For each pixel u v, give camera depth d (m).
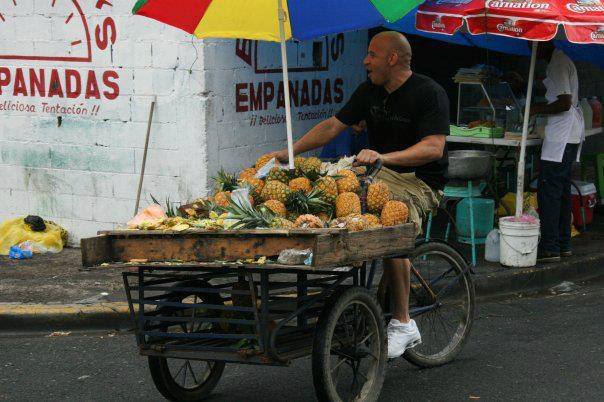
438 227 11.17
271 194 5.45
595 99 11.12
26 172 10.56
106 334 7.77
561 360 6.82
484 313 8.30
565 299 8.84
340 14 6.94
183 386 6.05
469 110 10.62
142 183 9.84
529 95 9.23
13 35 10.38
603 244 10.48
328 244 4.80
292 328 5.53
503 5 8.08
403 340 6.10
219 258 5.01
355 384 5.72
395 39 6.02
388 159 5.81
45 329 7.84
